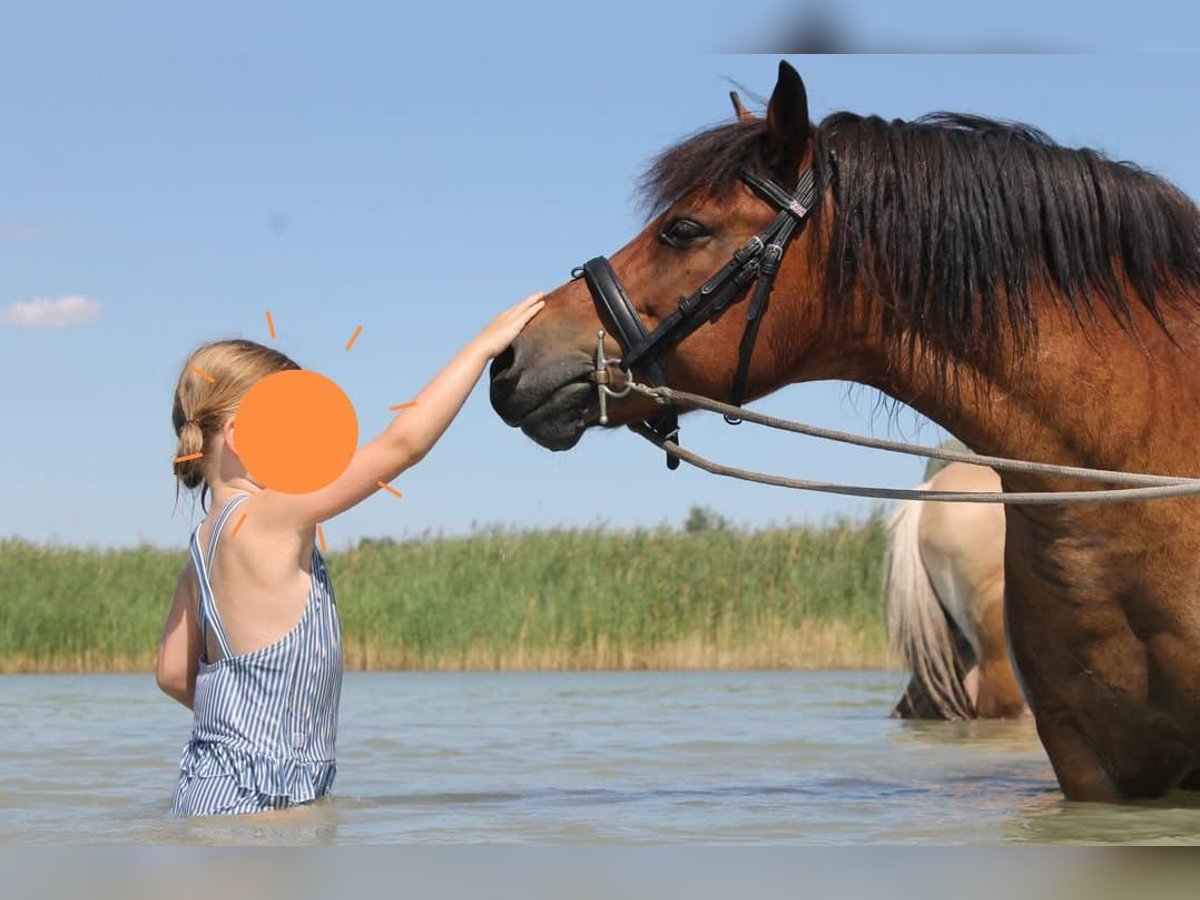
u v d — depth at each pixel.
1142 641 3.69
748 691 10.43
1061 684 3.89
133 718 7.79
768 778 5.03
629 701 9.35
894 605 7.93
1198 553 3.55
